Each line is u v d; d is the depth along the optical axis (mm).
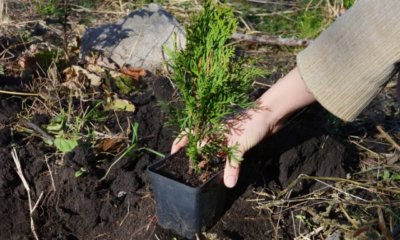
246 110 688
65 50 1053
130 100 962
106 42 1113
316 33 1284
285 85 668
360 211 803
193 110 679
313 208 801
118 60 1100
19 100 952
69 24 1259
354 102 627
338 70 617
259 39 1235
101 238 784
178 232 746
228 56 646
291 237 772
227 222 763
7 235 780
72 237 788
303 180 835
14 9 1307
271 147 829
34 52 1086
